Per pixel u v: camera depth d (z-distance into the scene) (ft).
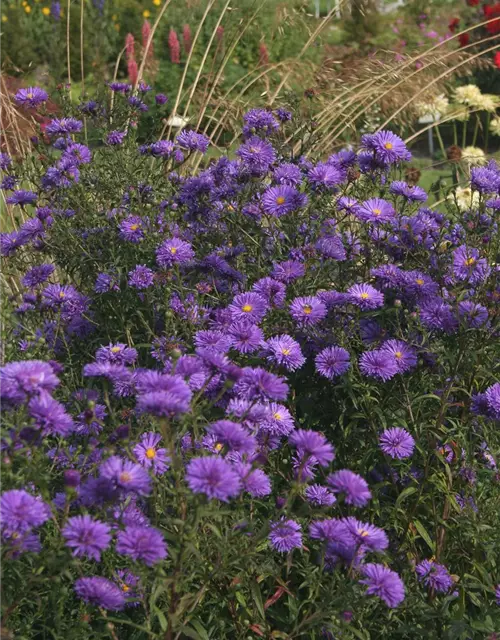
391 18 23.16
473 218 7.29
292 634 6.10
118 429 5.95
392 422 6.81
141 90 8.85
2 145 9.16
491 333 6.75
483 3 22.68
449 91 16.07
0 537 5.69
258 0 15.51
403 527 6.71
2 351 7.28
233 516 6.20
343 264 7.25
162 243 7.28
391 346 6.75
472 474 6.71
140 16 21.26
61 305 7.23
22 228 7.79
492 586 6.37
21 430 5.87
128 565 6.10
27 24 19.31
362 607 6.25
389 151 7.27
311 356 6.97
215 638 6.37
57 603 5.98
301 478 6.12
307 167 7.87
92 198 8.00
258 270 7.31
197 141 8.04
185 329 6.98
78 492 5.90
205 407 6.09
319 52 18.39
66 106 8.59
